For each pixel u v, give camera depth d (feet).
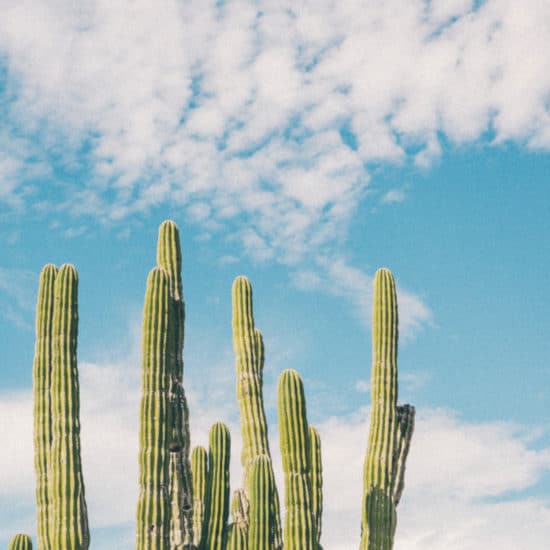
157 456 47.60
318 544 48.19
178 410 50.90
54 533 46.62
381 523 48.06
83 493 47.60
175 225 55.06
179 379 52.01
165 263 54.03
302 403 48.39
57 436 48.01
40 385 50.21
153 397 48.32
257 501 48.37
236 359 55.16
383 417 49.57
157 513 46.85
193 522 52.85
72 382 48.96
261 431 53.67
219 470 51.19
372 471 48.85
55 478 47.34
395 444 49.34
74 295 50.26
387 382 50.08
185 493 50.39
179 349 52.65
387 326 50.88
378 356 50.57
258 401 54.29
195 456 54.29
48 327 50.98
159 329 49.16
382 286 51.49
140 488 47.24
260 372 55.06
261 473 48.80
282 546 48.67
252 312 55.88
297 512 47.19
